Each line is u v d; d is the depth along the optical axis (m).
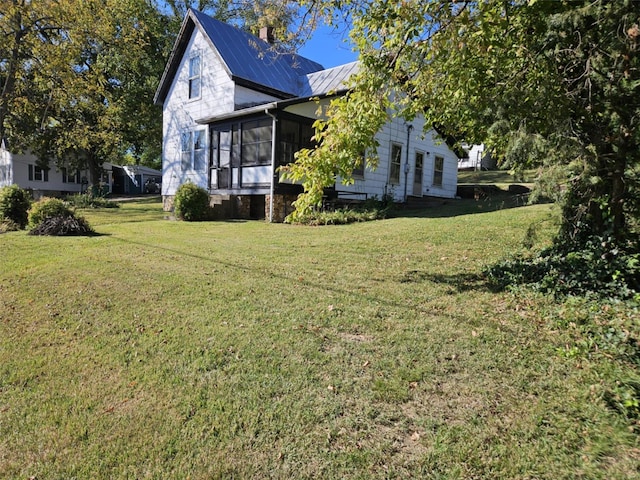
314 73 16.33
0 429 2.51
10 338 3.83
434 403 2.66
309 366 3.14
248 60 14.94
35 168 27.23
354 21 4.84
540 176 4.10
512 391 2.76
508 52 4.85
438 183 18.03
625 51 3.68
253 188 12.80
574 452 2.18
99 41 18.02
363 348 3.42
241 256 6.95
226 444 2.32
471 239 7.42
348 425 2.46
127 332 3.88
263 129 12.66
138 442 2.36
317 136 4.81
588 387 2.76
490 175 22.78
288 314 4.20
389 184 15.42
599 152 4.25
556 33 4.01
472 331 3.71
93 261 6.60
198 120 13.77
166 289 5.10
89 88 18.19
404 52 4.59
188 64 15.59
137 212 16.00
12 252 7.34
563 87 4.14
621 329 3.54
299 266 6.20
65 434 2.45
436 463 2.14
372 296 4.73
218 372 3.09
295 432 2.40
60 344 3.68
